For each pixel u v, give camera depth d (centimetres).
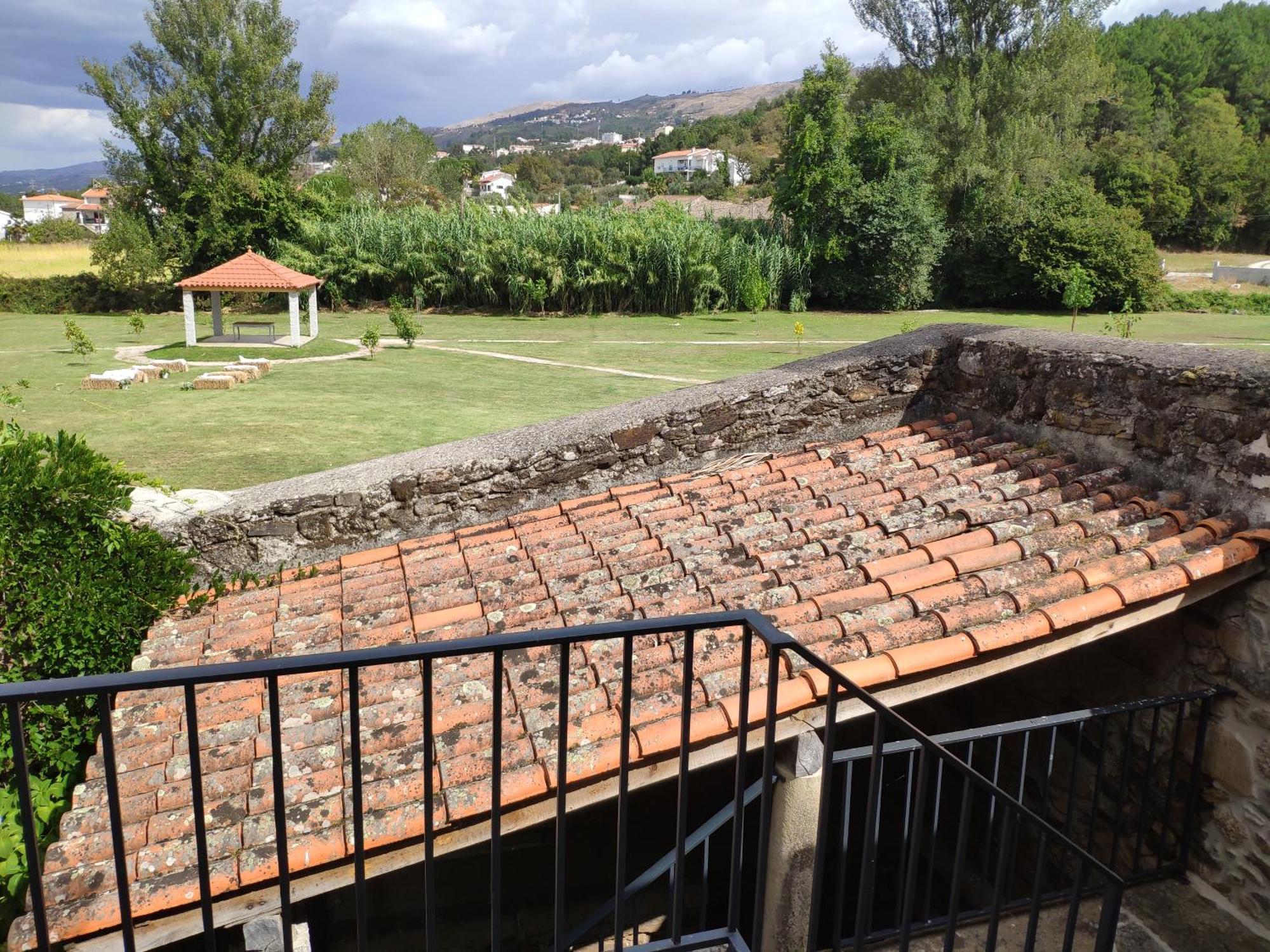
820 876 195
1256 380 360
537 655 354
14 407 1499
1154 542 358
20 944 248
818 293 3516
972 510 408
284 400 1595
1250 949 345
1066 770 440
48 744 394
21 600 420
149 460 1173
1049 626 321
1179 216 5169
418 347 2320
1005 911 365
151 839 278
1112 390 432
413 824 267
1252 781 353
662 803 486
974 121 3616
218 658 406
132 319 2488
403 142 5219
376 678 362
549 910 463
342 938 445
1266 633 346
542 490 534
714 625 160
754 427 548
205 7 3309
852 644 320
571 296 3139
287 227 3422
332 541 512
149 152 3316
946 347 549
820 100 3309
